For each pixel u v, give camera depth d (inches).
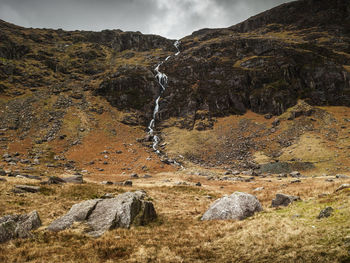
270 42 6304.1
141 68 6294.3
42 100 4744.1
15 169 2373.3
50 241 526.3
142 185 1788.9
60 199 1017.5
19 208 811.4
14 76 5438.0
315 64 5182.1
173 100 5354.3
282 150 3503.9
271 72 5364.2
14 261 432.5
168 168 3250.5
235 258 426.3
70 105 4736.7
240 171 3127.5
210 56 6688.0
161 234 605.0
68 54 7539.4
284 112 4505.4
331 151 3088.1
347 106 4448.8
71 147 3567.9
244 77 5462.6
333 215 510.9
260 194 1299.2
